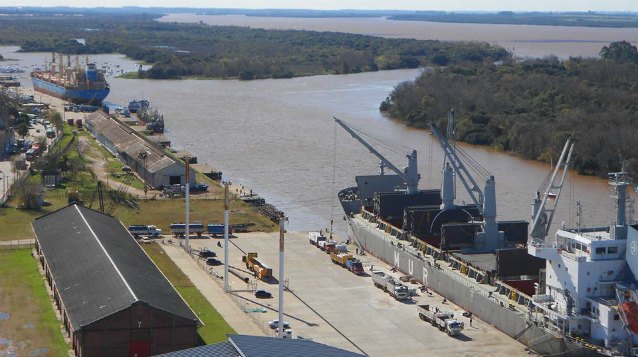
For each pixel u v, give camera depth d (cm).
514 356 10362
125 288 10269
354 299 12406
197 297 12069
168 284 11231
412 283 13350
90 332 9562
